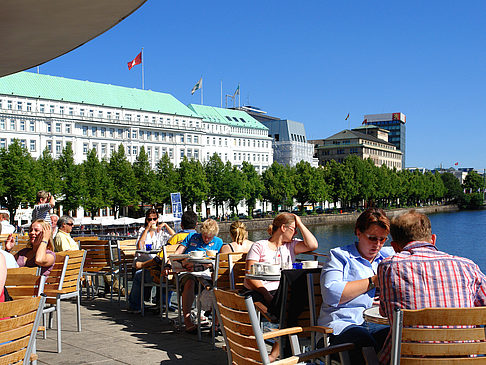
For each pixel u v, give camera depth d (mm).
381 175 137750
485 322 3346
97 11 7004
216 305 4453
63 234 10758
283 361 3859
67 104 95438
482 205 193125
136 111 106500
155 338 8164
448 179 195625
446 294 3666
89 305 11383
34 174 66625
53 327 9000
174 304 11453
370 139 184750
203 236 9258
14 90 89125
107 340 8000
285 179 103750
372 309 4457
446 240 73000
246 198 97000
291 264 6820
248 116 137500
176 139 112375
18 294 5422
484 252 59500
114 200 77750
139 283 10281
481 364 3332
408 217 3990
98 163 76500
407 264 3752
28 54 8797
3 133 85812
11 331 3678
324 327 4445
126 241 11859
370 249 4824
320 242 75250
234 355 4281
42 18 7188
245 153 131125
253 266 6410
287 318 5102
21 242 14195
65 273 7699
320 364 4613
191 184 87375
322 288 4758
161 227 11758
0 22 7262
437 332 3332
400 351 3373
